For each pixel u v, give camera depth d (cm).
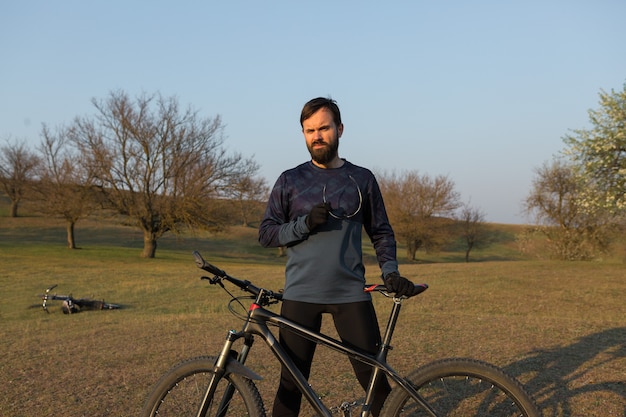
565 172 3281
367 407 245
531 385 403
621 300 1255
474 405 235
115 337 696
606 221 3006
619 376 416
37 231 5769
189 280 2050
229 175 3616
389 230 276
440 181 5094
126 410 379
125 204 3650
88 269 2544
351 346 256
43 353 586
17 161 6294
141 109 3559
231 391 254
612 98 1945
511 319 764
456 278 1698
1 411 380
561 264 2175
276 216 271
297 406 264
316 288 255
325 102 265
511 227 8581
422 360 495
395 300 246
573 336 595
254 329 254
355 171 271
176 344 619
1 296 1619
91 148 3538
